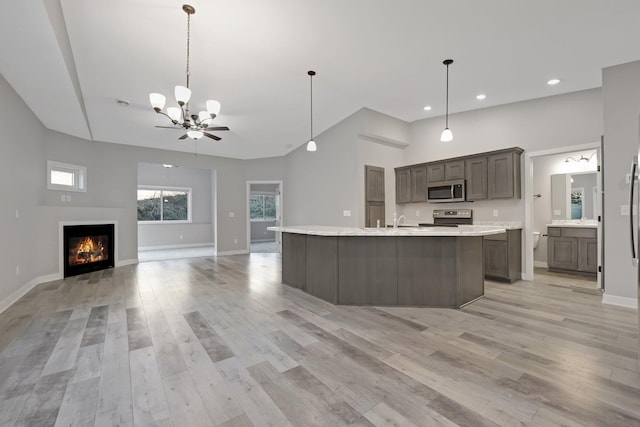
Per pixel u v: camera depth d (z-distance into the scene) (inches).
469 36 120.2
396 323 109.8
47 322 111.9
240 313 121.6
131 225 242.2
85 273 202.1
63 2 99.2
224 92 168.7
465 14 106.8
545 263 221.0
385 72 150.5
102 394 67.6
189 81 153.6
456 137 212.8
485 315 117.9
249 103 184.9
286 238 168.4
